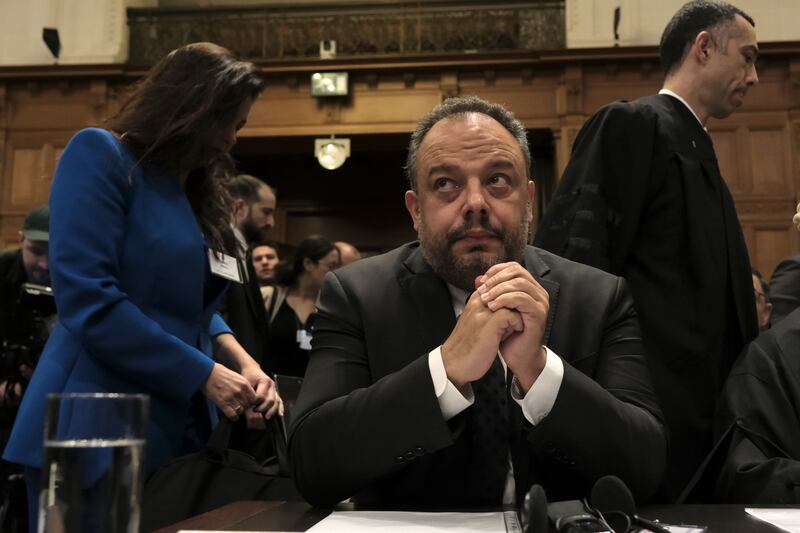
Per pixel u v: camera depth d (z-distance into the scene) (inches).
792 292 127.5
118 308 58.0
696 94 85.7
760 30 306.7
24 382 86.0
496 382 48.6
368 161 404.2
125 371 58.5
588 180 77.0
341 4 346.0
